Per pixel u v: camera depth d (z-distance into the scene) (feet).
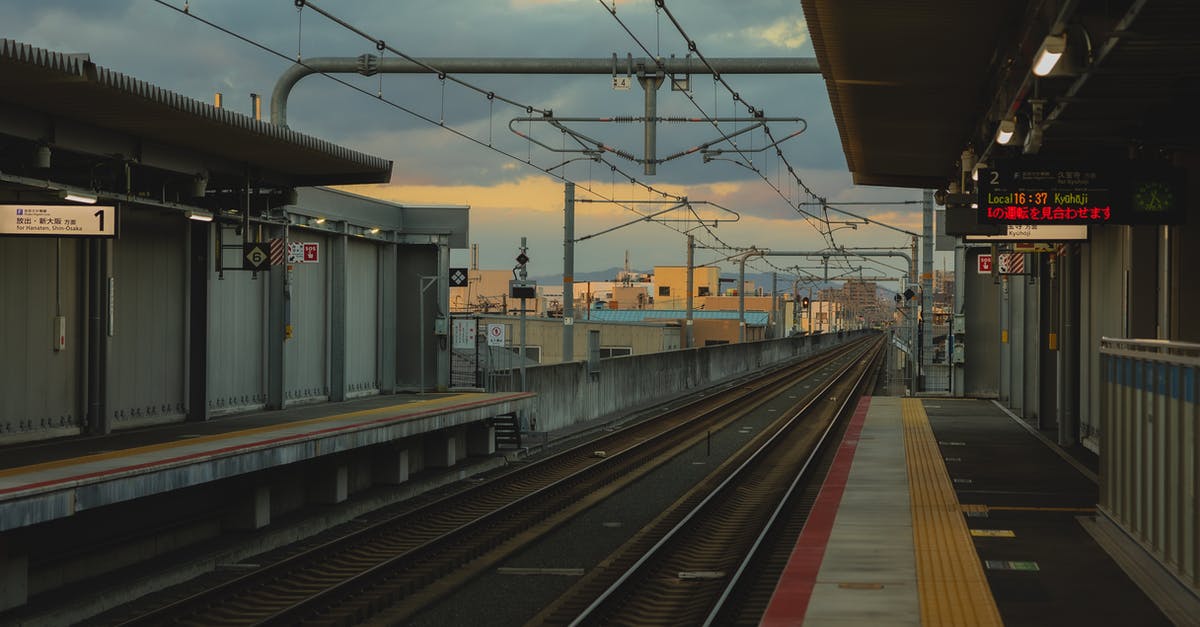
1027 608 33.55
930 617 32.40
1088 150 59.00
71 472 38.40
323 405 76.54
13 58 36.45
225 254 67.41
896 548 43.39
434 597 39.70
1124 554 40.73
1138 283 59.26
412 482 67.87
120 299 57.77
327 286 80.84
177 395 62.75
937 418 106.22
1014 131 49.80
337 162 63.52
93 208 45.88
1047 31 42.65
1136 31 35.68
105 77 41.34
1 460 42.68
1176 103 46.78
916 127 72.84
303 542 52.08
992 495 57.82
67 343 53.57
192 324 63.87
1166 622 31.81
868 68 56.95
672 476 74.90
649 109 75.87
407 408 72.18
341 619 35.99
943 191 101.14
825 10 46.39
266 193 69.21
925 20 47.65
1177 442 35.37
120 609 38.50
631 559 46.16
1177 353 36.06
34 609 35.68
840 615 32.71
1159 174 50.55
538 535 52.11
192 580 43.27
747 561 41.52
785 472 76.84
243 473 47.29
